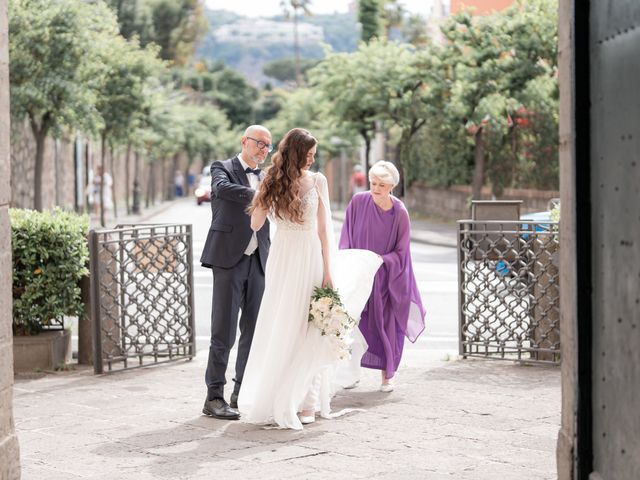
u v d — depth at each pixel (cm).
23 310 888
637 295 389
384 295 801
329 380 707
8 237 516
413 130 3666
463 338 944
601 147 432
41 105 2398
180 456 603
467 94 2983
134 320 898
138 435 657
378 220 809
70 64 2405
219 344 716
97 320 867
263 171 736
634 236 392
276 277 687
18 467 522
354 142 5125
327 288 685
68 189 4244
